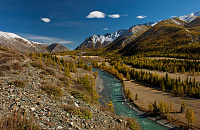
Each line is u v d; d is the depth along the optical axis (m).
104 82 85.44
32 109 10.39
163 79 79.56
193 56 174.88
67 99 17.22
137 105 45.84
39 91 15.73
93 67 169.38
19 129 7.48
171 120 35.50
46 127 8.88
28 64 31.28
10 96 11.48
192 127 31.83
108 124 14.45
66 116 11.73
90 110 16.69
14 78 17.91
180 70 128.12
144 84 81.44
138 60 184.50
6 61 25.45
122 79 91.69
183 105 41.88
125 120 19.61
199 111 40.91
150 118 37.03
